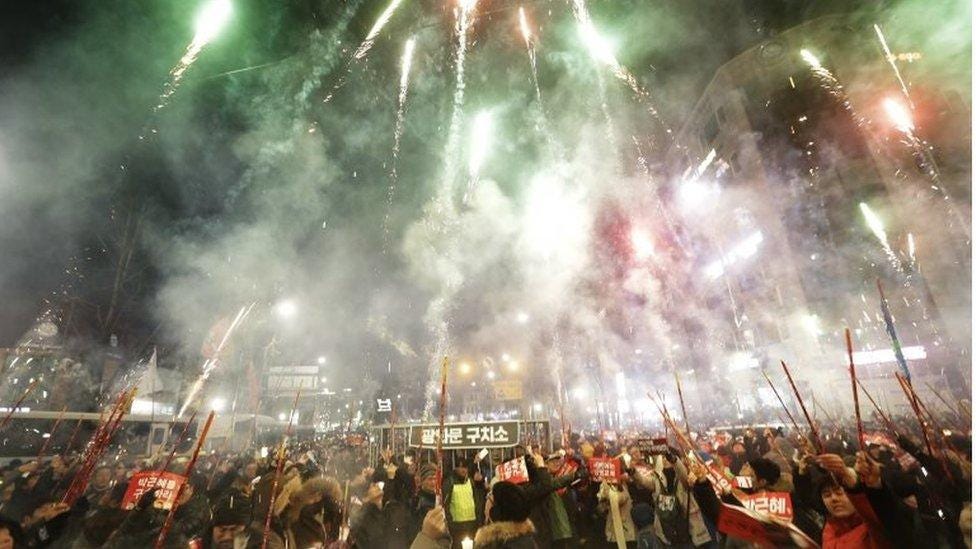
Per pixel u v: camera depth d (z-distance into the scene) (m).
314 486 5.00
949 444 4.67
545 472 5.92
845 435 11.01
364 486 7.94
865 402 24.42
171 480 4.92
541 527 7.29
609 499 8.02
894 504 2.78
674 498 7.91
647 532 8.03
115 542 4.32
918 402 4.59
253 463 10.23
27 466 8.18
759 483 5.26
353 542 5.76
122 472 9.02
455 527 7.18
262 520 5.09
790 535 2.45
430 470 9.01
